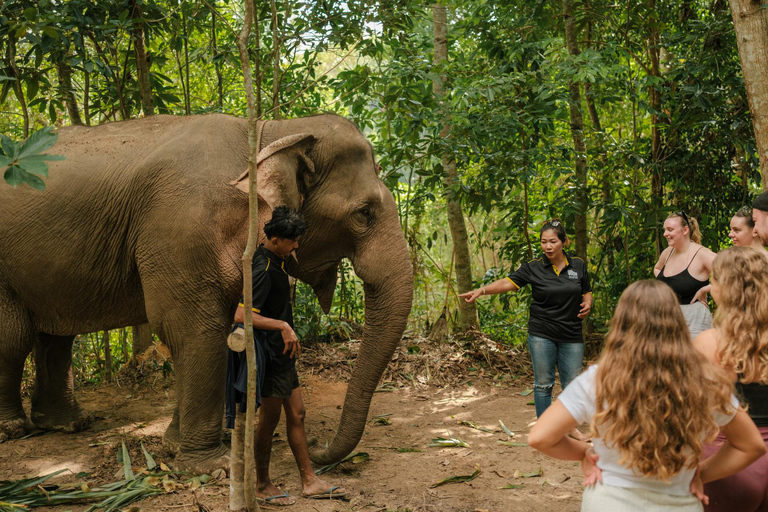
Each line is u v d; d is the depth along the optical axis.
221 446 4.17
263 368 3.34
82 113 8.21
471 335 7.50
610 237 7.82
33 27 3.93
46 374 4.91
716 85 6.74
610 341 1.92
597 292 8.20
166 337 4.11
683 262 4.41
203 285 3.97
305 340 7.26
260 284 3.32
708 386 1.83
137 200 4.09
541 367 4.48
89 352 7.02
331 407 5.68
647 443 1.78
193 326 4.00
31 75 5.40
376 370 4.17
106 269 4.27
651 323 1.86
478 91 5.97
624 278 7.84
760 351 2.22
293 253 3.65
